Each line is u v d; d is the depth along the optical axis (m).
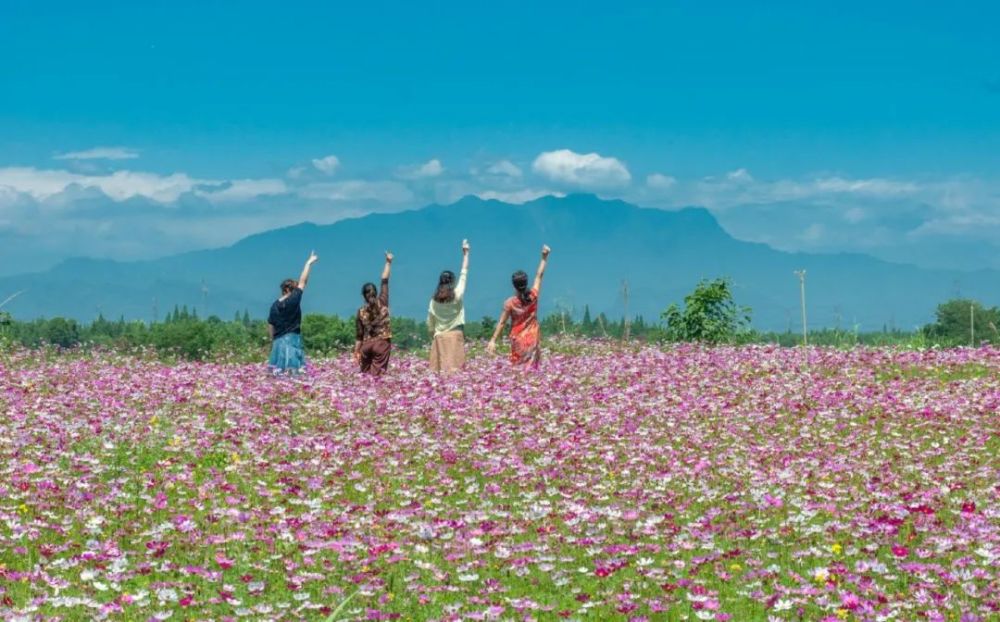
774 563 11.28
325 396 20.59
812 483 14.61
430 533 11.90
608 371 24.66
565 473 15.34
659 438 17.84
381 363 24.09
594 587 10.56
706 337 33.25
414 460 16.12
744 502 13.62
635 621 9.38
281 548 11.50
